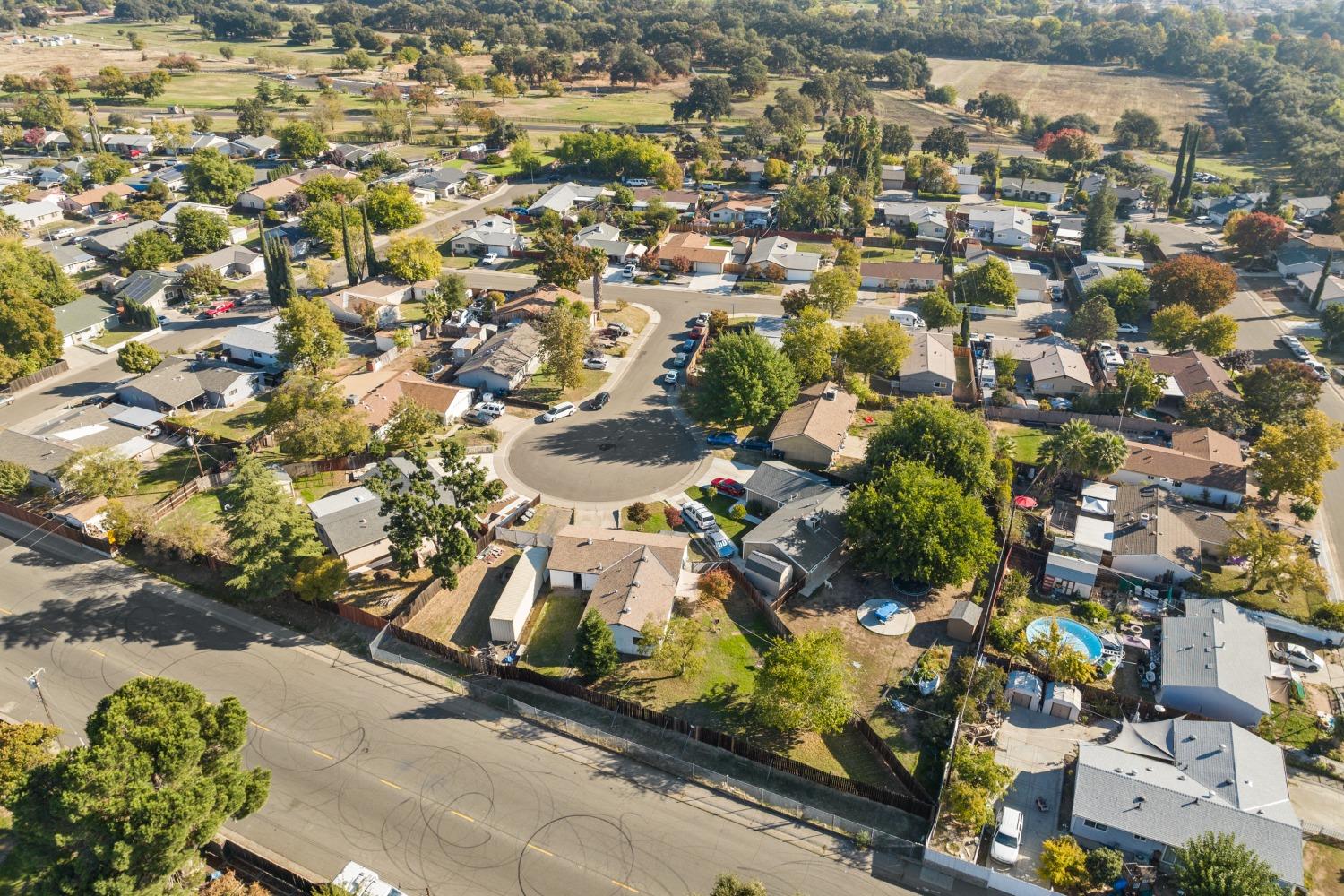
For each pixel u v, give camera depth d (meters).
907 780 67.69
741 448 115.81
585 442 117.12
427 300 147.00
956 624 82.81
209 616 86.44
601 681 78.12
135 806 52.22
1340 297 159.00
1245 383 123.81
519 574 87.38
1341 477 112.31
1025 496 103.94
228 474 107.44
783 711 69.94
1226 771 65.81
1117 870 59.09
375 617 83.88
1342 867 61.66
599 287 156.88
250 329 141.38
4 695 75.69
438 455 110.69
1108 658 79.62
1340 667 80.06
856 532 88.50
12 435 110.69
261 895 58.50
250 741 71.88
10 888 56.34
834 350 131.75
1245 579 91.50
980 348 146.75
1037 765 70.44
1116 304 157.38
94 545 95.81
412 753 71.25
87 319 146.00
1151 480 106.19
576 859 62.66
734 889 54.28
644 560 87.00
